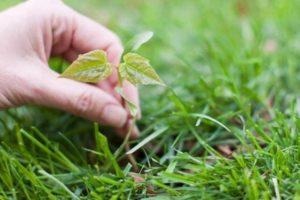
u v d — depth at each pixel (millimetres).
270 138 412
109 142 474
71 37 468
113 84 470
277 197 364
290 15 662
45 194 405
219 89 505
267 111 497
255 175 378
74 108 420
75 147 441
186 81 555
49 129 488
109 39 467
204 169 387
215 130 469
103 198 396
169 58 630
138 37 385
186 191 391
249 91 498
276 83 528
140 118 494
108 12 787
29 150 457
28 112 499
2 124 486
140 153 461
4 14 435
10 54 420
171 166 403
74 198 394
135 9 811
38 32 436
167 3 811
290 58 572
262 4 731
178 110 488
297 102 489
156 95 541
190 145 464
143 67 380
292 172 388
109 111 426
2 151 412
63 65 541
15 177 416
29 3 447
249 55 570
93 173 425
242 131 450
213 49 592
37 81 416
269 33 639
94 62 380
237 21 706
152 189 403
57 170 437
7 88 417
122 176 405
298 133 415
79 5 792
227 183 380
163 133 469
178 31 693
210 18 709
